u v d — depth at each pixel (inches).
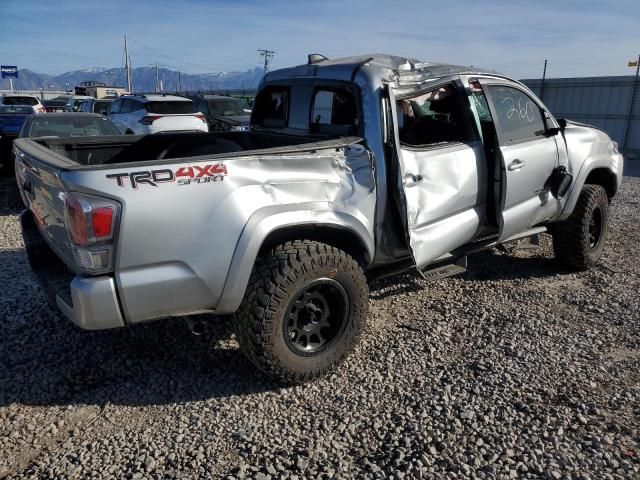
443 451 109.1
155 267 113.5
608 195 230.1
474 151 164.1
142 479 103.0
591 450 108.3
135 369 143.4
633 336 157.8
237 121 601.3
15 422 121.0
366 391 131.8
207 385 135.9
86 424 120.7
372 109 141.3
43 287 133.0
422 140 155.8
